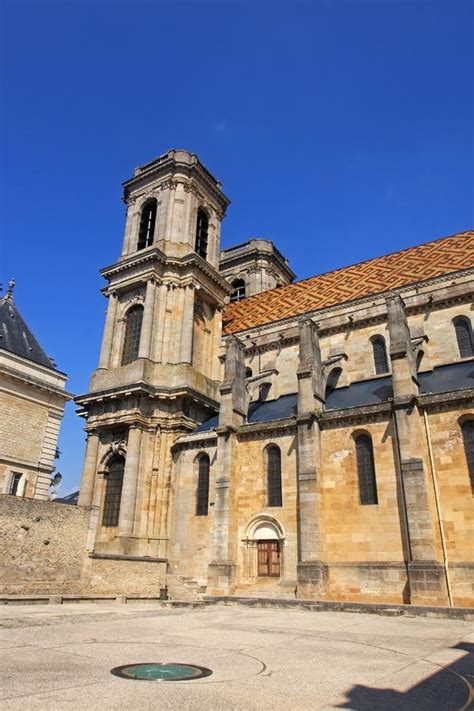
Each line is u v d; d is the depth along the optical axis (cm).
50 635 1473
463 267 3897
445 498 2630
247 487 3369
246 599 2772
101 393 4191
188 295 4591
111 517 3931
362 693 934
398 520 2725
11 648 1245
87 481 4097
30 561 2584
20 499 2608
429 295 3788
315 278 5456
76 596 2573
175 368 4312
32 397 4538
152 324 4431
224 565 3144
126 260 4744
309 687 970
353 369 3925
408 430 2786
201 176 5300
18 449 4338
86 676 982
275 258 6944
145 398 4106
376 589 2652
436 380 3294
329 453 3083
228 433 3481
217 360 4812
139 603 2842
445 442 2720
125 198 5531
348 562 2791
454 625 1983
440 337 3659
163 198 5116
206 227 5459
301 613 2395
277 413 3719
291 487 3188
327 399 3669
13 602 2294
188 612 2383
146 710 777
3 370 4297
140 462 3934
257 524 3247
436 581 2439
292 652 1337
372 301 4194
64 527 2777
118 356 4594
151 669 1067
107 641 1415
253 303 5619
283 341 4397
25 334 4991
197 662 1166
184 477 3778
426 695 932
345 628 1862
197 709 795
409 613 2288
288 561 3028
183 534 3597
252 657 1249
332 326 4128
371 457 2956
